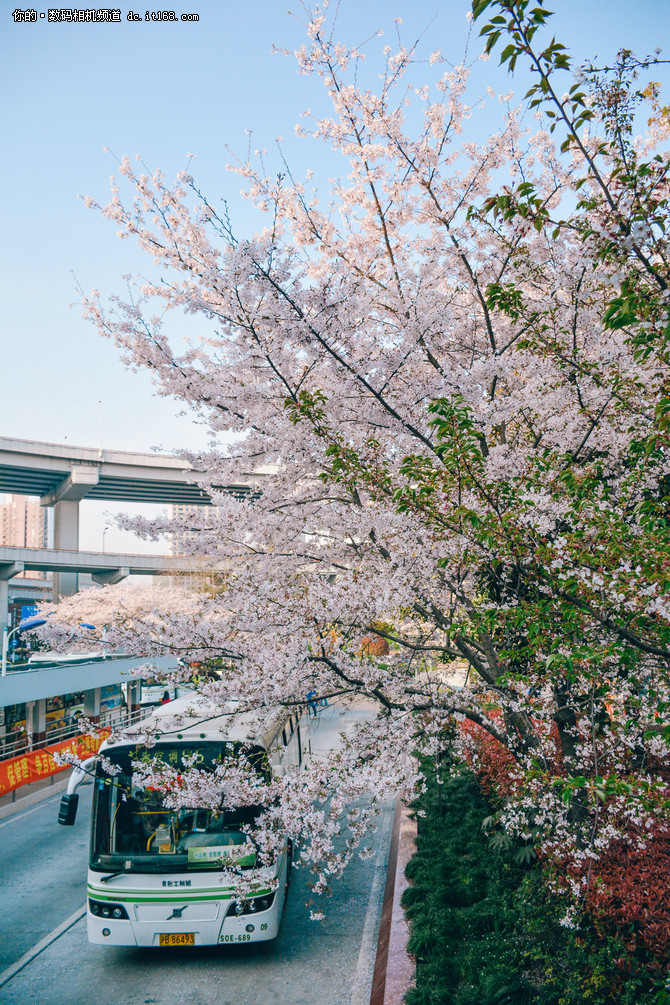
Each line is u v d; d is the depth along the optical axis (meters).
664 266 3.95
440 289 8.04
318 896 8.45
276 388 6.92
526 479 4.66
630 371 5.70
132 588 32.31
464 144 7.43
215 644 6.05
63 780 16.70
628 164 3.58
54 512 58.28
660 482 5.20
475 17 3.21
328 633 6.31
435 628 7.49
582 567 3.79
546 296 6.73
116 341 6.80
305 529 7.21
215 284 5.70
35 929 7.76
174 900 6.43
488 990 4.80
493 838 7.57
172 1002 5.96
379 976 5.98
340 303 5.69
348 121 7.26
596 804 4.99
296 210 7.37
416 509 4.64
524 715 6.28
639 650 4.00
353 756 5.86
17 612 51.66
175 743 7.05
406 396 6.62
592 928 5.21
